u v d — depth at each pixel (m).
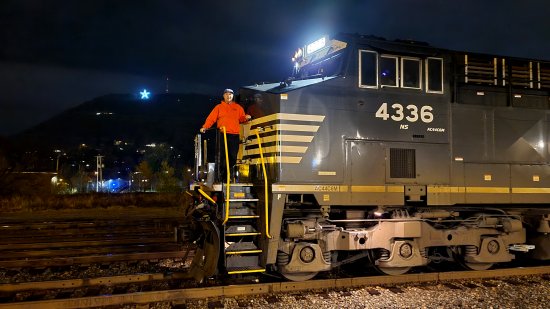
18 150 42.19
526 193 8.82
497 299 6.69
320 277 8.04
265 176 7.16
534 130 9.04
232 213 7.39
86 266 8.84
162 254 9.56
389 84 8.11
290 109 7.46
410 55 8.24
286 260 7.39
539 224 8.98
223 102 8.27
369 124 7.89
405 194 7.98
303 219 7.58
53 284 7.05
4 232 13.46
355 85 7.89
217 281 7.57
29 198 29.72
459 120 8.48
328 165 7.58
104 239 11.94
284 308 6.20
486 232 8.51
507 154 8.77
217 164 8.07
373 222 8.04
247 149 8.43
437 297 6.77
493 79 8.85
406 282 7.61
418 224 7.93
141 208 27.41
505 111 8.84
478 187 8.48
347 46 7.99
